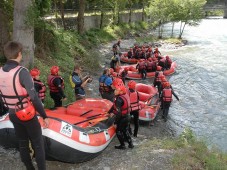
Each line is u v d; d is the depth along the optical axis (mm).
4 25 10922
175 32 38688
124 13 40562
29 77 3645
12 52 3617
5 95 3701
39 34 13141
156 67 16875
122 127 6578
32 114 3801
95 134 6074
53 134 5184
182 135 7793
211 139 9258
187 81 16000
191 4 31734
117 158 6211
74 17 25422
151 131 9273
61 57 14047
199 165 6008
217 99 13062
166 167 5766
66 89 10656
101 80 8906
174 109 11688
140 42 30047
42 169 4207
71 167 5793
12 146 5613
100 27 30797
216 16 60469
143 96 10820
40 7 12383
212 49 26344
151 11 33906
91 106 7477
